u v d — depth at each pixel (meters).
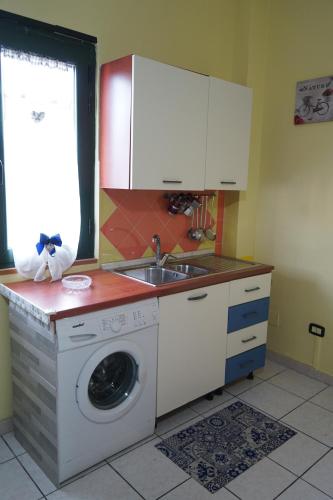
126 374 2.14
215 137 2.60
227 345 2.62
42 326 1.80
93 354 1.85
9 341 2.19
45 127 2.17
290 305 3.11
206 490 1.87
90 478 1.92
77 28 2.19
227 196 3.19
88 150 2.39
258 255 3.30
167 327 2.20
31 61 2.07
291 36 2.90
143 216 2.70
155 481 1.92
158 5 2.53
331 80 2.69
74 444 1.87
